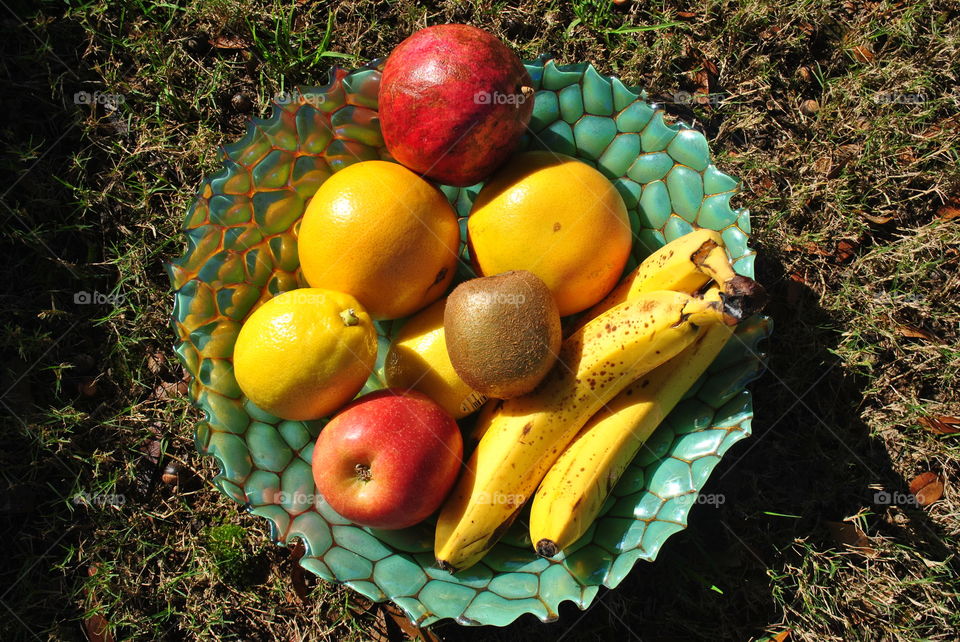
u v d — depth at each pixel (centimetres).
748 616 64
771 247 68
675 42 70
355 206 52
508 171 54
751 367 54
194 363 55
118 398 67
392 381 56
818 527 65
